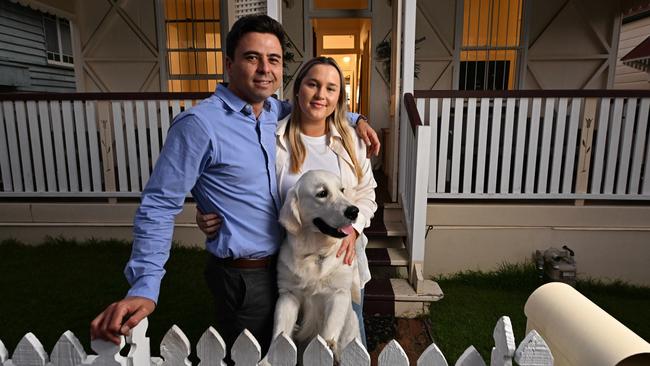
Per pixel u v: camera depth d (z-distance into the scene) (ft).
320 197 5.23
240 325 5.82
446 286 15.02
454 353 10.73
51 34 31.50
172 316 12.16
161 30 23.38
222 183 5.43
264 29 5.29
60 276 14.83
